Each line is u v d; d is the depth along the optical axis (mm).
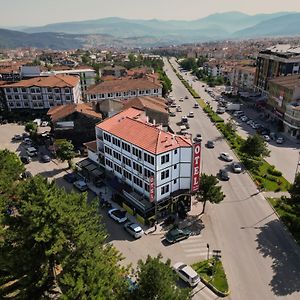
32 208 27547
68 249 28312
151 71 194500
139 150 50594
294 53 115500
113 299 24141
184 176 52781
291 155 79625
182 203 53125
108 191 61344
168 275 25719
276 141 88812
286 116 95062
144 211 49312
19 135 96250
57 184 65000
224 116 117375
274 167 71125
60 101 115062
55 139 81000
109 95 114125
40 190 29797
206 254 43906
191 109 129375
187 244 46125
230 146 86062
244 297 36938
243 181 65688
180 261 42531
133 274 34719
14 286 31547
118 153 56656
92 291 23516
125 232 48938
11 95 114250
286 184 63562
